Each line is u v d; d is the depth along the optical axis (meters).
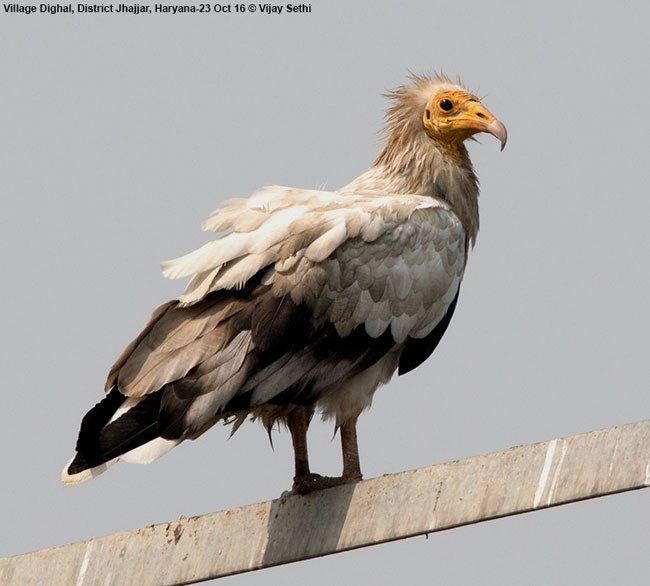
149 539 13.54
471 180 16.22
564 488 11.22
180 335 13.82
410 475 12.35
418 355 15.07
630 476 10.86
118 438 13.37
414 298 14.70
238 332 13.78
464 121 15.94
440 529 11.95
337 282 14.26
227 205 14.54
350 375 14.45
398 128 16.16
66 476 13.82
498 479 11.67
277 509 13.13
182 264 14.00
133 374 13.73
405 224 14.73
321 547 12.75
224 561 13.19
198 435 14.19
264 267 14.08
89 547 13.76
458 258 15.16
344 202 14.76
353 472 14.62
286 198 14.70
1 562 14.13
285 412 14.80
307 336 14.11
